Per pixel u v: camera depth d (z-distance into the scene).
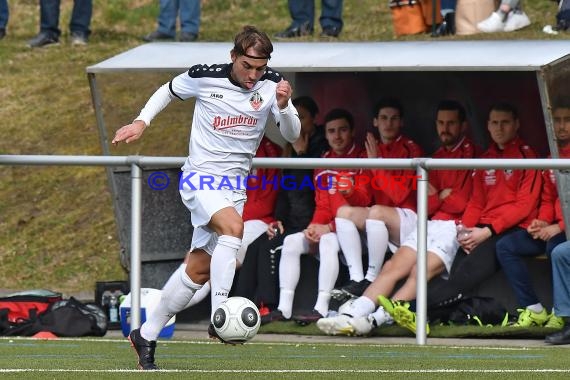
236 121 18.08
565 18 45.06
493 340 27.22
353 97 33.16
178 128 33.00
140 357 18.22
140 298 26.25
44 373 17.42
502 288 30.22
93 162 26.06
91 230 40.38
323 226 30.08
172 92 18.44
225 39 50.22
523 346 25.36
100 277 38.09
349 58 30.08
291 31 47.31
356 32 51.00
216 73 18.11
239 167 18.36
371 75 33.03
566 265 25.77
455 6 44.72
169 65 30.98
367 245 30.14
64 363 19.55
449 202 29.56
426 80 32.62
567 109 27.53
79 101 47.62
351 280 29.45
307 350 23.36
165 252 31.97
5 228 40.84
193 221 18.27
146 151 32.81
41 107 47.53
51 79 49.53
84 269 38.56
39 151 44.56
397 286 29.67
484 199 29.42
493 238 28.95
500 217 28.84
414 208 30.11
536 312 28.03
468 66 27.97
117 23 56.44
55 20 52.91
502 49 29.50
